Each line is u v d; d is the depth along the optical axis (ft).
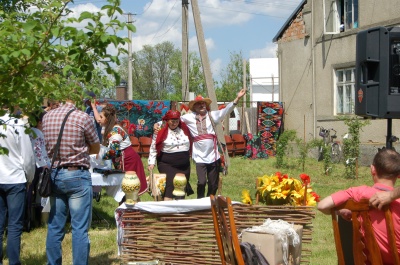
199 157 30.78
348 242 15.12
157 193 29.84
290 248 17.95
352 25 67.67
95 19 12.80
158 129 29.91
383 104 22.09
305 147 60.80
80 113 20.02
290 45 78.95
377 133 63.21
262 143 77.30
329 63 71.20
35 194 30.25
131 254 21.33
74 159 19.66
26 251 25.67
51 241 19.94
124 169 29.60
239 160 71.51
